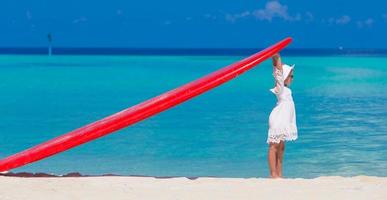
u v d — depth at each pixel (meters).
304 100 23.25
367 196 7.03
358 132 15.16
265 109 20.02
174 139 14.08
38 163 11.34
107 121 8.53
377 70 45.00
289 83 8.60
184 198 6.95
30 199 6.80
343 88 28.78
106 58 74.69
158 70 43.97
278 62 8.58
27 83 31.77
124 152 12.48
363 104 21.78
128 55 98.38
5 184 7.48
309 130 15.49
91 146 13.13
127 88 28.97
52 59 68.19
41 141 14.05
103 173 10.54
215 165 11.31
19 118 18.11
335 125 16.42
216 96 24.59
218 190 7.33
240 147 13.08
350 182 7.78
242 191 7.29
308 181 7.87
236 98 23.78
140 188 7.41
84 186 7.46
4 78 35.22
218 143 13.56
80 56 86.88
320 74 39.38
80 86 30.09
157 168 11.02
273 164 8.44
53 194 7.04
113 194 7.09
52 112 19.62
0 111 19.88
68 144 8.37
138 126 16.08
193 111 19.52
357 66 52.25
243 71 8.77
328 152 12.53
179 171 10.77
